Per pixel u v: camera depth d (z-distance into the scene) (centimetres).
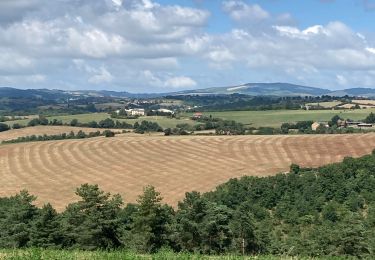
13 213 5100
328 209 7244
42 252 2153
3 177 11275
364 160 9019
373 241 5116
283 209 7662
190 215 5344
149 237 4903
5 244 4925
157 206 5069
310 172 9375
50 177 11194
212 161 11838
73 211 5059
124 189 10312
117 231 4928
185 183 10494
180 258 2138
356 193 7825
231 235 5453
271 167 11050
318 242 5344
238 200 8350
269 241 5853
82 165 11931
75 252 2225
